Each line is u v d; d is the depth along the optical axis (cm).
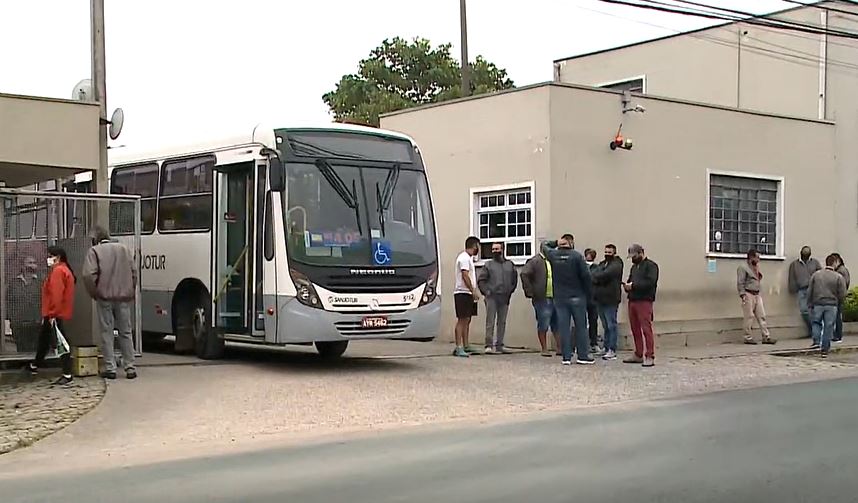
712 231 2231
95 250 1370
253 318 1488
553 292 1692
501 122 2027
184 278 1684
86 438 1020
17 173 1520
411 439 1005
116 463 902
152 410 1162
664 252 2117
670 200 2131
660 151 2116
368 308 1460
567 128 1961
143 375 1429
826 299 1916
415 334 1507
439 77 4866
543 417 1142
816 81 2603
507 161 2011
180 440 1008
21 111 1393
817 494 752
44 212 1491
